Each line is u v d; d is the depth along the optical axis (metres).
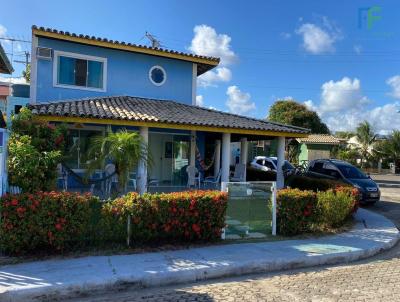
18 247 6.49
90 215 7.05
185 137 17.30
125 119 11.96
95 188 12.78
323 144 44.69
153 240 7.67
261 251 7.62
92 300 5.36
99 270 6.04
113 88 15.73
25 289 5.19
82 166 14.27
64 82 14.80
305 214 9.41
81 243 7.05
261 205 9.22
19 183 7.40
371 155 51.59
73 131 14.34
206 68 18.38
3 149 6.83
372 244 8.65
